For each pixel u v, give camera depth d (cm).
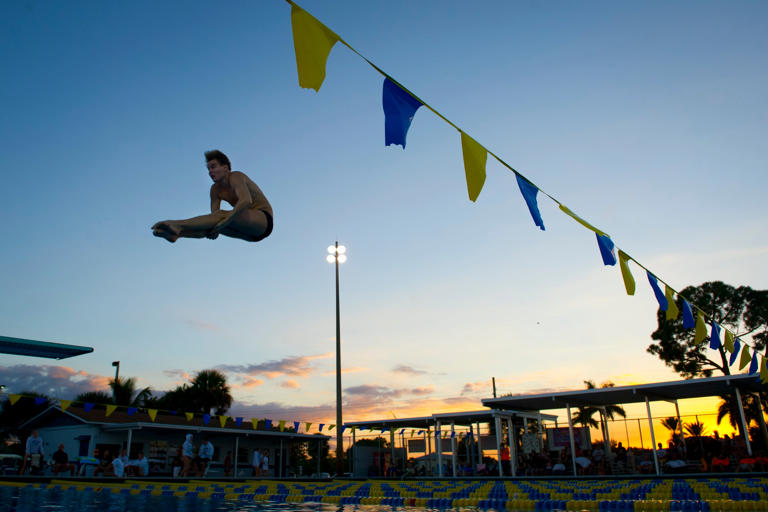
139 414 2828
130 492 1222
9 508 747
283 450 3088
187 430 2531
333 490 1303
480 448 2533
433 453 2686
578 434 2289
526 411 2477
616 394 2014
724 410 3052
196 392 3672
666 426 2977
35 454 1722
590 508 809
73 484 1454
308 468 3850
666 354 3284
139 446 2448
